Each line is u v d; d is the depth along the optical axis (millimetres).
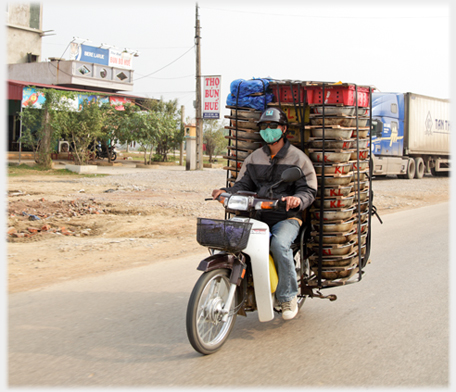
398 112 22156
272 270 3797
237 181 4309
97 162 24812
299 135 4336
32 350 3607
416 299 5191
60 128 19719
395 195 16078
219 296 3766
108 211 10586
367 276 6141
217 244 3473
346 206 4199
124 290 5227
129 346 3736
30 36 34531
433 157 26609
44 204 10852
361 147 4473
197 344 3447
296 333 4148
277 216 4066
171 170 23109
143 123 24109
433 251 7656
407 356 3680
